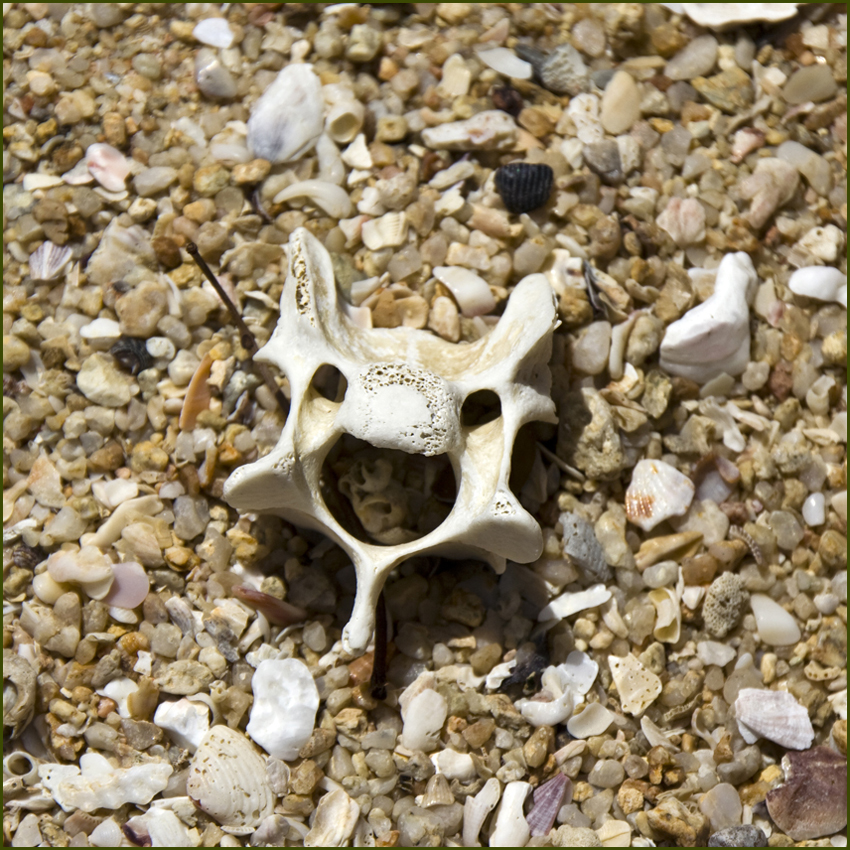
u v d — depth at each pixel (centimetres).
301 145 43
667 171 43
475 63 43
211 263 43
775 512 43
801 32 44
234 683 42
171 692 42
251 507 41
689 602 42
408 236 43
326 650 42
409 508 42
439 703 42
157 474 42
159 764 41
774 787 42
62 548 42
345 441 42
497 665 42
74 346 43
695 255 43
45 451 42
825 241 43
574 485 42
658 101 44
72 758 42
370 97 43
